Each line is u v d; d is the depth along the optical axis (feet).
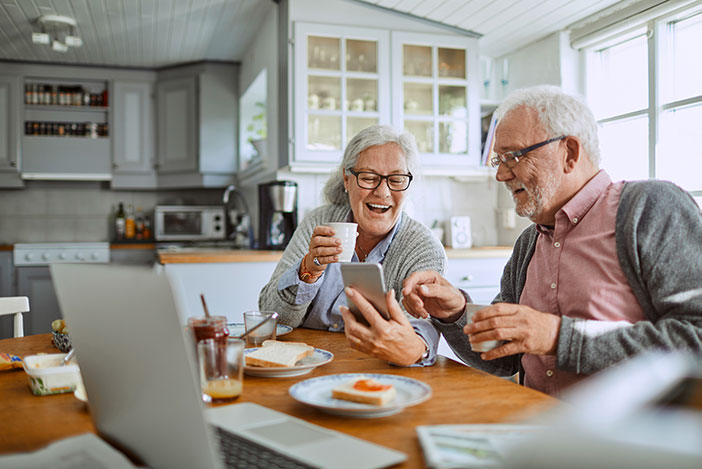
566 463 1.38
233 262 10.02
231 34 13.35
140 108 15.97
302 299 5.14
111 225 16.83
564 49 11.39
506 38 12.01
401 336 3.51
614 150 10.71
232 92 15.65
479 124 11.98
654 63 9.48
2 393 3.32
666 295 3.68
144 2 11.29
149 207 17.10
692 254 3.68
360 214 5.35
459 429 2.43
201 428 1.90
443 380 3.50
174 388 1.95
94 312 2.30
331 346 4.53
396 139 5.29
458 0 10.53
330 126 10.98
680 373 1.68
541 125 4.21
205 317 3.53
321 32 10.87
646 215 3.87
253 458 2.16
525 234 4.87
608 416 1.44
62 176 15.52
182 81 15.70
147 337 2.00
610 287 3.94
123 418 2.31
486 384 3.39
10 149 15.11
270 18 11.96
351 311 3.67
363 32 11.11
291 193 11.09
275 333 4.44
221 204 17.40
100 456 2.25
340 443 2.31
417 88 11.60
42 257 14.40
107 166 15.81
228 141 15.62
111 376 2.31
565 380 4.02
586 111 4.27
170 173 15.96
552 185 4.25
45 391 3.26
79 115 16.01
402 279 5.32
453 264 10.89
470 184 13.12
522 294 4.56
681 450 1.27
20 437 2.58
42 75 15.38
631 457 1.30
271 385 3.40
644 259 3.80
